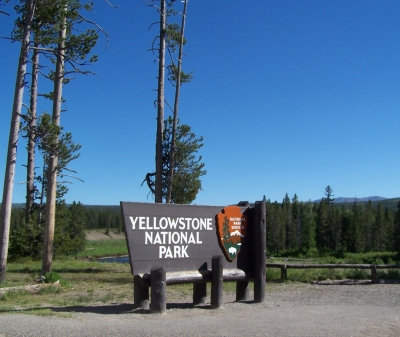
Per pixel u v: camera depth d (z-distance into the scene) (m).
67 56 15.30
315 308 9.55
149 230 8.83
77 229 49.78
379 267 14.40
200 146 22.19
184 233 9.27
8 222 14.05
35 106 25.70
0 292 11.72
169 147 21.66
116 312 8.80
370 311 9.24
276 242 78.69
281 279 14.67
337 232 75.94
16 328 6.96
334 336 6.82
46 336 6.49
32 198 27.77
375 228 80.88
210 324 7.55
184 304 9.95
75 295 12.03
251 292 12.60
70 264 23.22
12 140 14.23
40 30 15.13
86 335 6.59
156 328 7.16
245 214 10.20
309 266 14.68
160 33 19.44
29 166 27.70
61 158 15.91
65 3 14.79
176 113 20.17
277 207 87.25
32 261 26.25
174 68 20.70
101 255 59.94
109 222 117.94
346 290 12.62
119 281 15.73
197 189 21.84
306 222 81.00
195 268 9.34
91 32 15.10
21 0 14.78
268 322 7.80
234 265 9.93
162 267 8.63
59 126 15.54
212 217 9.71
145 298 9.34
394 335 7.03
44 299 11.16
